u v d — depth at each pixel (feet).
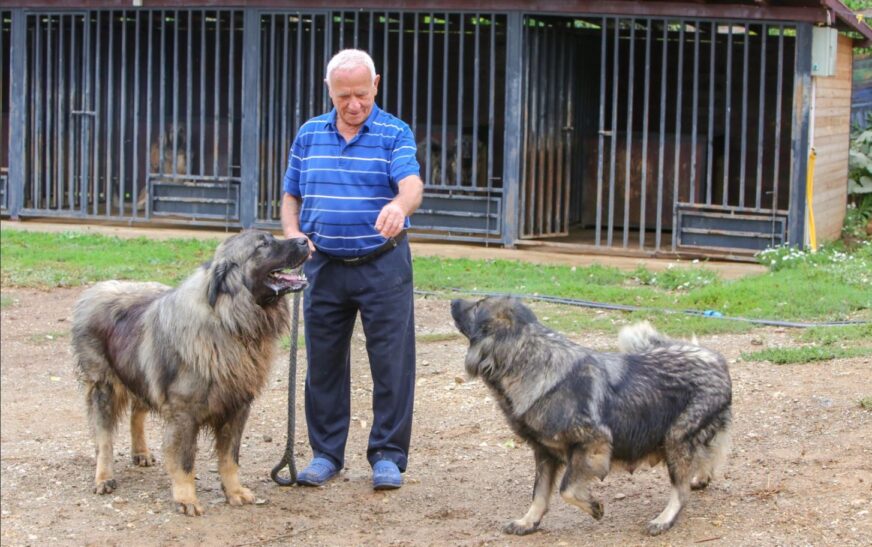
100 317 21.97
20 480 22.88
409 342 21.54
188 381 19.90
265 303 19.71
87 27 54.13
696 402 18.67
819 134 47.96
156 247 48.96
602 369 18.33
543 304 38.06
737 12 45.16
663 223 58.03
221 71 60.90
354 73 19.99
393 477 21.36
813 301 35.76
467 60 59.88
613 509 20.12
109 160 54.95
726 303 36.73
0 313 38.86
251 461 23.99
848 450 21.68
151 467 23.75
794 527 18.52
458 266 44.78
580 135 57.57
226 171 59.57
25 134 56.18
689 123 59.21
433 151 59.26
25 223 56.13
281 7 50.80
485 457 23.45
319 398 22.08
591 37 58.44
